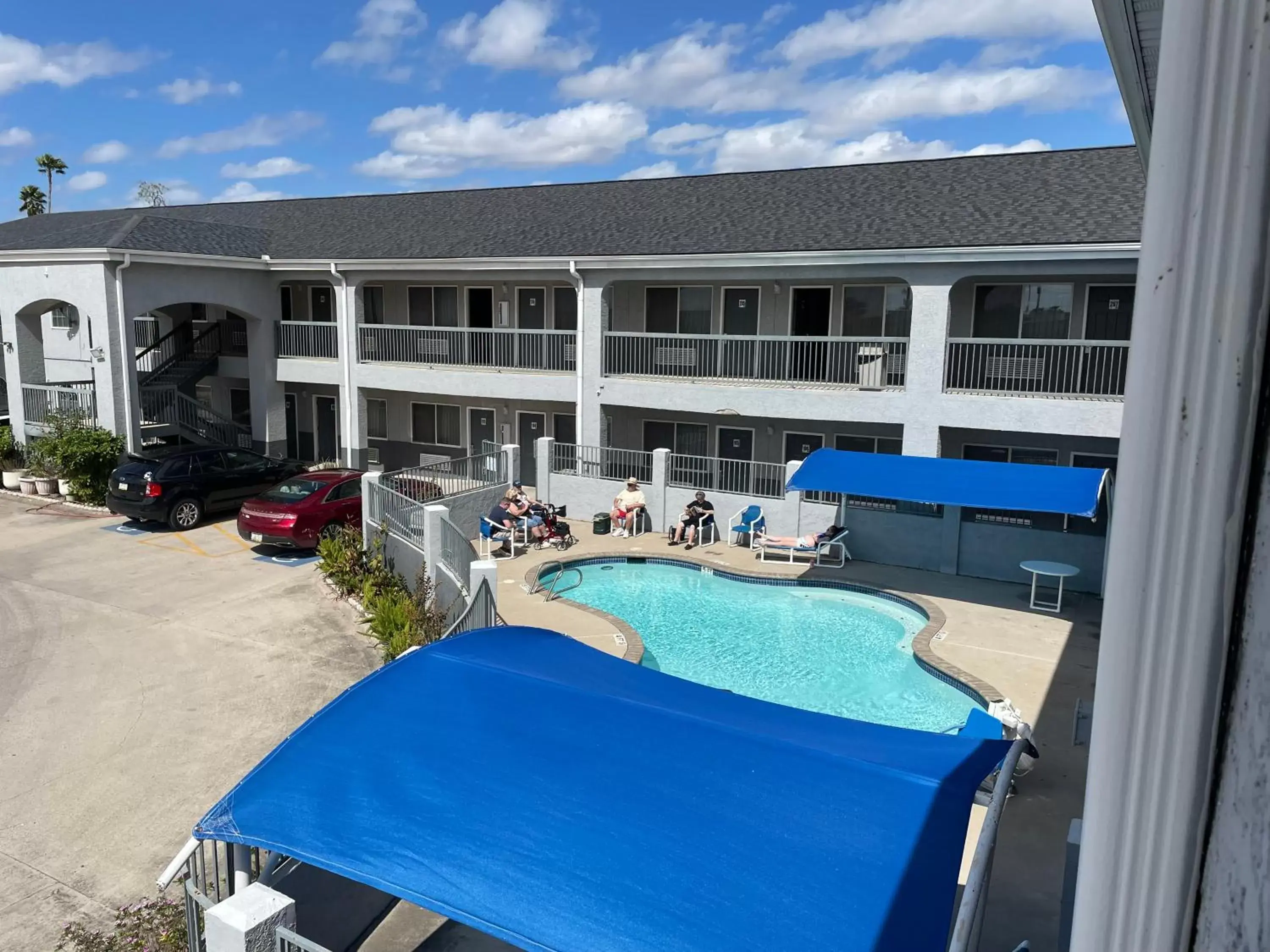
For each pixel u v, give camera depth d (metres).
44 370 29.80
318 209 34.28
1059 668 13.99
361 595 17.11
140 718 12.01
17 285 26.81
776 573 19.48
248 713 12.20
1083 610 17.03
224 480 23.66
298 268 27.91
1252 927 1.04
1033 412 19.05
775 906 4.55
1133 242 17.48
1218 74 1.09
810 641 16.17
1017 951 6.20
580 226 26.67
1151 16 5.65
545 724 6.22
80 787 10.23
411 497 20.58
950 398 19.86
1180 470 1.17
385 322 30.34
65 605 16.75
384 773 5.75
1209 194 1.12
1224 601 1.12
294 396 32.34
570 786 5.53
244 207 36.66
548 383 25.17
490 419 29.02
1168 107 1.16
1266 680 1.04
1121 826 1.28
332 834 5.25
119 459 25.14
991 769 5.79
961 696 13.45
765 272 21.67
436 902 4.68
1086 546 18.06
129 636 15.22
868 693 13.73
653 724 6.21
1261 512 1.07
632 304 25.94
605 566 20.92
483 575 12.44
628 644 15.03
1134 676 1.26
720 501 22.45
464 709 6.43
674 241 23.64
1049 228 19.06
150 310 25.81
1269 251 1.06
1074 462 21.42
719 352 23.34
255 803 5.60
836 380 23.47
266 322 29.03
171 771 10.62
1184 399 1.16
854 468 18.02
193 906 6.50
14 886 8.43
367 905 7.66
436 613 14.99
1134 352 1.24
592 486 24.03
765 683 14.17
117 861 8.84
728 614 17.70
